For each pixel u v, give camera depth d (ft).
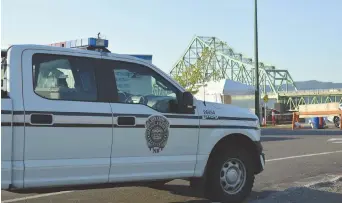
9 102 15.01
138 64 18.61
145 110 18.12
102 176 16.92
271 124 130.93
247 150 21.93
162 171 18.49
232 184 20.93
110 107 17.25
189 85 151.23
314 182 26.81
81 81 17.01
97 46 18.21
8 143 14.84
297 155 41.01
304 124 112.06
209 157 20.31
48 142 15.66
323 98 438.81
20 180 15.14
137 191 24.03
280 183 27.09
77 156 16.33
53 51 16.53
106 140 16.97
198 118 19.66
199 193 23.52
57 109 15.92
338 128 91.50
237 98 92.12
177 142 18.95
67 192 23.49
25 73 15.67
